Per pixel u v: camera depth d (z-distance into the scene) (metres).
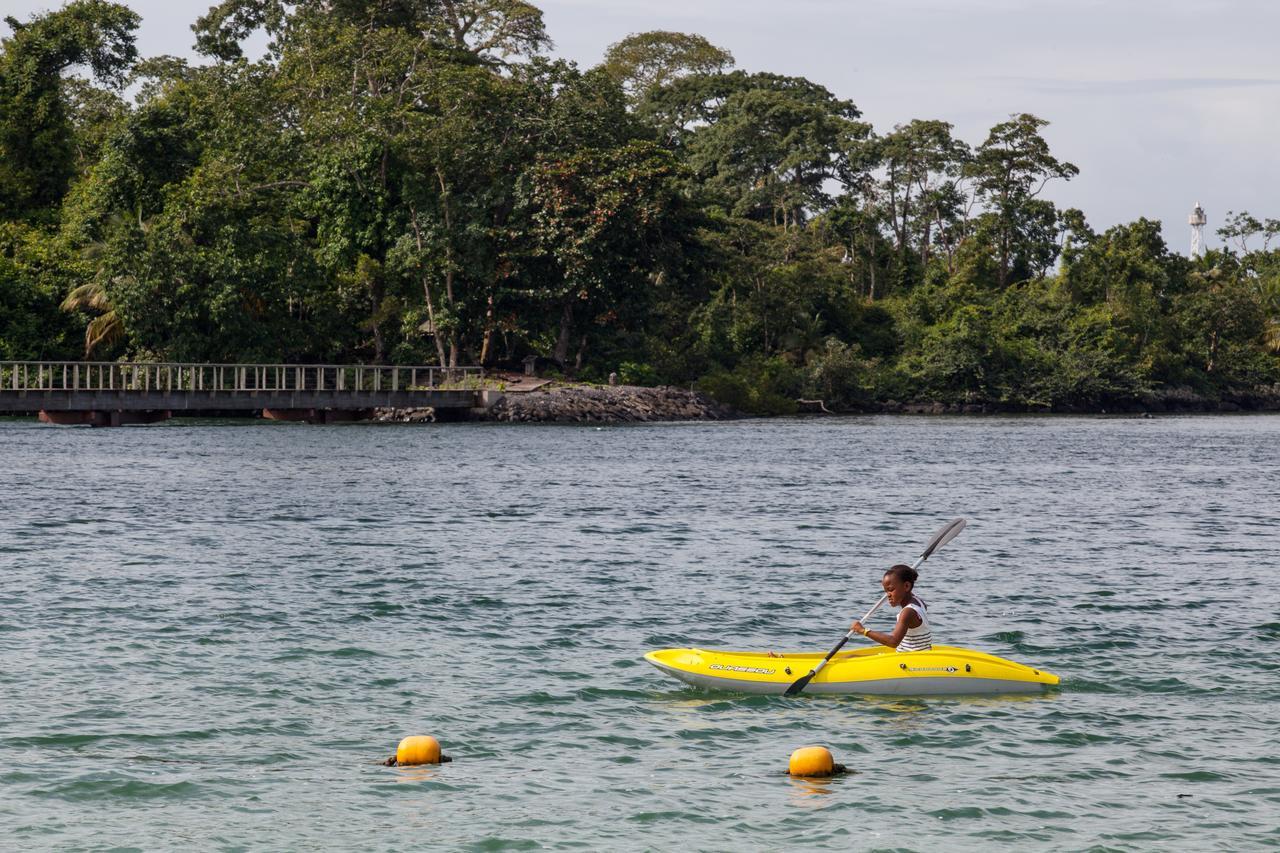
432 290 75.88
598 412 74.75
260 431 59.97
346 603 18.41
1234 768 11.38
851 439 59.53
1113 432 68.25
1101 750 11.88
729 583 20.38
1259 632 16.84
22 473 37.31
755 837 9.85
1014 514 29.72
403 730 12.39
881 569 21.81
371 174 73.38
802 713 12.98
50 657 14.95
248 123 75.88
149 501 30.50
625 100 83.56
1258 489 36.03
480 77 75.94
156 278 68.25
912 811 10.37
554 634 16.56
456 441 54.84
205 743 11.93
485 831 9.95
